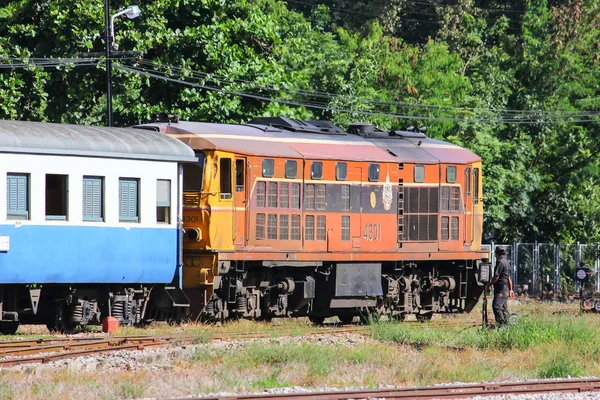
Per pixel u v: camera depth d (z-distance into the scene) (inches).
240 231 2915.8
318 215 3105.3
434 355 2322.8
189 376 1892.2
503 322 2748.5
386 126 5551.2
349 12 7741.1
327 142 3186.5
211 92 4151.1
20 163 2448.3
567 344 2495.1
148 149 2711.6
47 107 4168.3
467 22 6963.6
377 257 3248.0
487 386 1871.3
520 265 5531.5
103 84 4205.2
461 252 3508.9
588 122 6176.2
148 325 2847.0
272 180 2992.1
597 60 6240.2
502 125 6028.5
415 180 3376.0
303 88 5477.4
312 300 3181.6
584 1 6378.0
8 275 2439.7
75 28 4028.1
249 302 2999.5
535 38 6284.5
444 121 5639.8
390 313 3358.8
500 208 5629.9
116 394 1688.0
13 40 4062.5
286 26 6245.1
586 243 6053.2
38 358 1991.9
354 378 1982.0
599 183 6117.1
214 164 2859.3
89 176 2598.4
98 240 2605.8
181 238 2800.2
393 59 5940.0
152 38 4133.9
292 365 2090.3
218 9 4271.7
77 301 2652.6
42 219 2492.6
